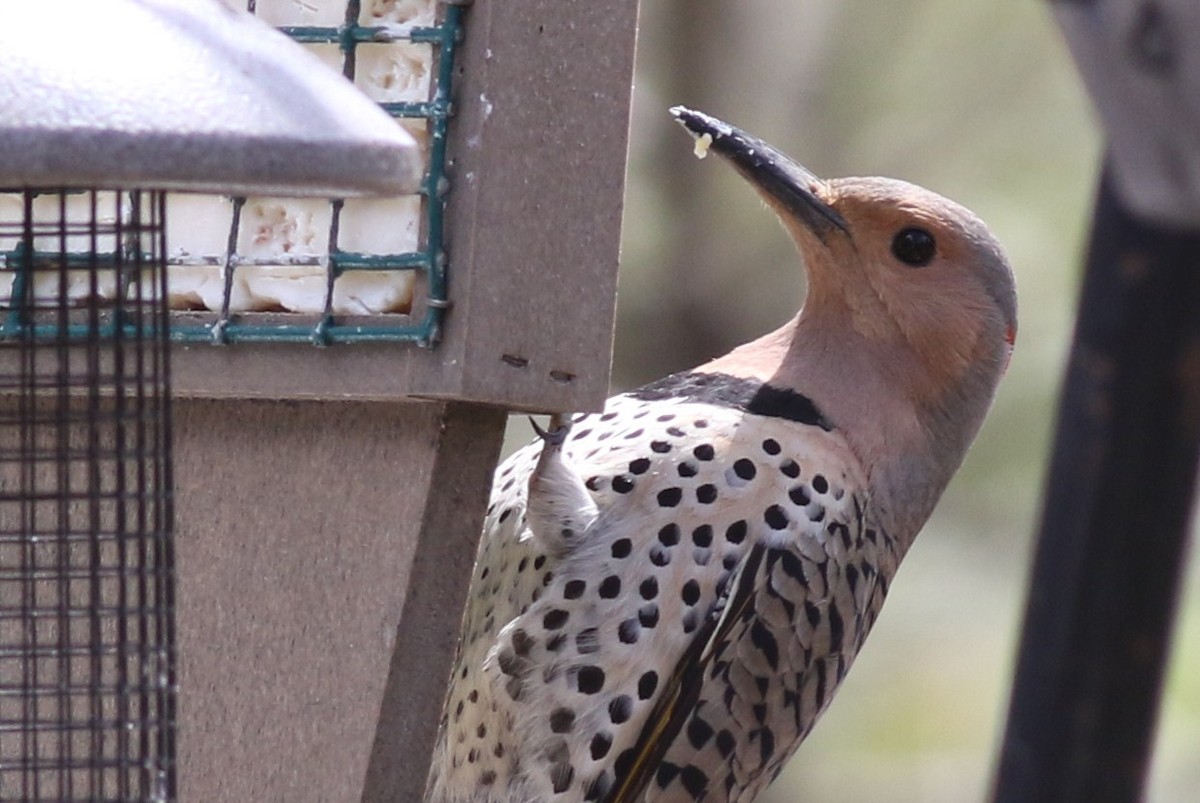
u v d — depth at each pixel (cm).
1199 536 1531
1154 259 788
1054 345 1564
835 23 1501
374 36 721
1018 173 1541
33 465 720
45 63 510
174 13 555
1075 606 814
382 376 709
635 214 1486
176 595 741
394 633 729
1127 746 817
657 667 828
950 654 1711
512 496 848
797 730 885
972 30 1512
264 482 740
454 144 710
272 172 515
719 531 838
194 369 723
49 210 732
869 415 914
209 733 741
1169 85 691
